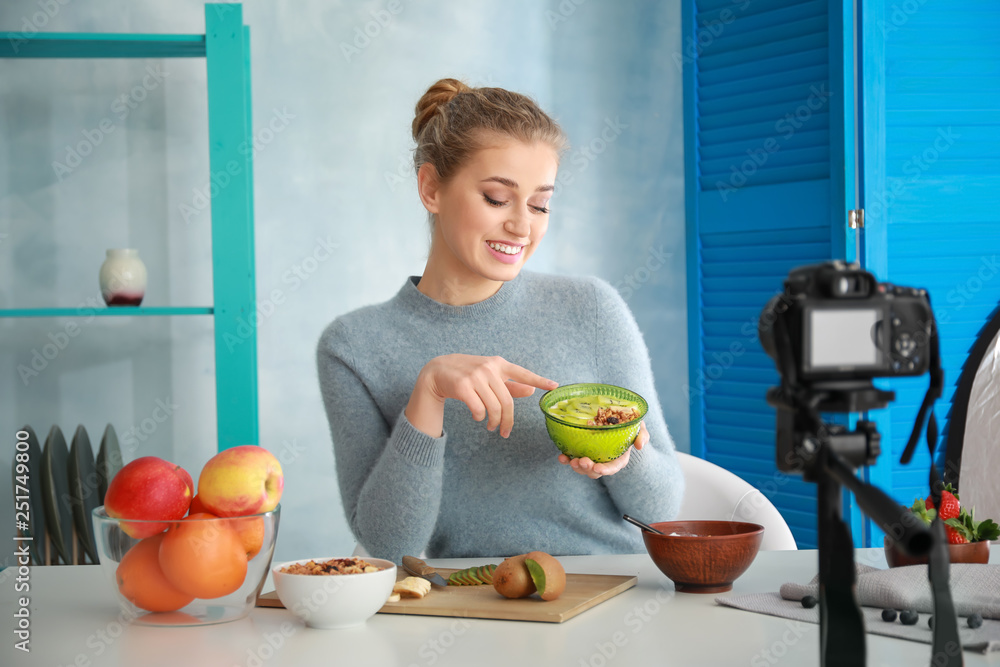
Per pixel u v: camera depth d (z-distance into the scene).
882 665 0.73
